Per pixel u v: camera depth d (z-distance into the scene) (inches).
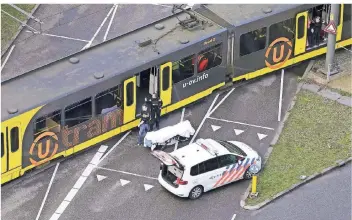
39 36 3545.8
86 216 2689.5
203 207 2706.7
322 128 3014.3
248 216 2677.2
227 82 3196.4
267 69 3243.1
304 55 3299.7
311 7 3238.2
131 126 2997.0
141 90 3004.4
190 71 3065.9
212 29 3088.1
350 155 2888.8
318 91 3186.5
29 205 2726.4
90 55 2977.4
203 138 2982.3
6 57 3442.4
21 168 2802.7
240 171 2768.2
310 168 2842.0
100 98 2888.8
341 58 3339.1
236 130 3021.7
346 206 2711.6
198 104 3132.4
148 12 3673.7
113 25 3602.4
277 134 2997.0
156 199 2741.1
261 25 3154.5
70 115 2844.5
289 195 2748.5
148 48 3004.4
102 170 2854.3
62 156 2883.9
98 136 2933.1
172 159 2696.9
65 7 3705.7
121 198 2751.0
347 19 3336.6
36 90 2822.3
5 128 2719.0
